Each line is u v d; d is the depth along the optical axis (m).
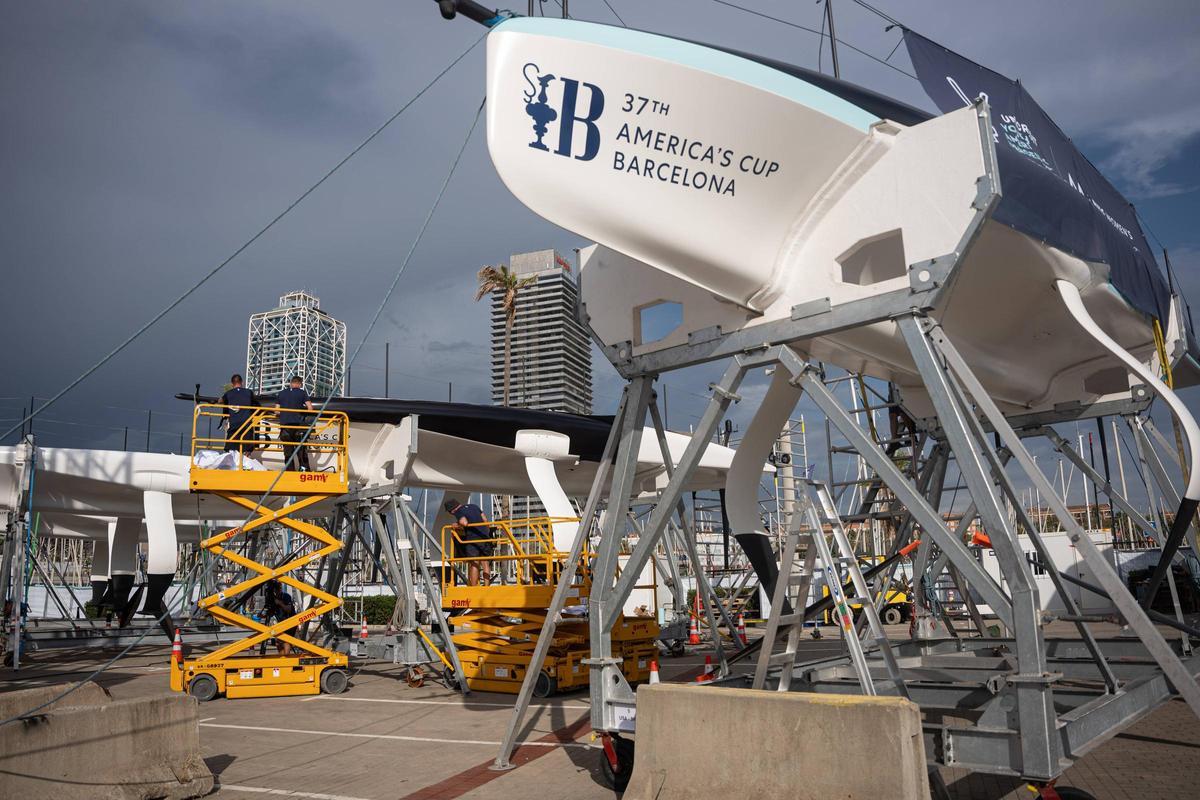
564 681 11.58
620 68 5.82
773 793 4.32
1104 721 5.38
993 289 9.06
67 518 27.33
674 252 6.14
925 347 5.49
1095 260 8.48
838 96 6.33
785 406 7.36
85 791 5.52
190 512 22.30
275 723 9.70
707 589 8.69
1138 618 5.02
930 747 4.85
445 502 17.92
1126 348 11.19
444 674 12.84
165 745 6.15
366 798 6.22
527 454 15.97
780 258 6.34
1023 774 4.49
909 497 5.38
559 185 5.84
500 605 12.73
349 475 15.14
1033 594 4.67
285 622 12.44
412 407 15.14
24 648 17.06
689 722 4.70
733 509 7.77
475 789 6.40
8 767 5.15
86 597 32.97
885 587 13.33
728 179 6.10
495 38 5.84
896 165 5.82
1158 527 10.82
